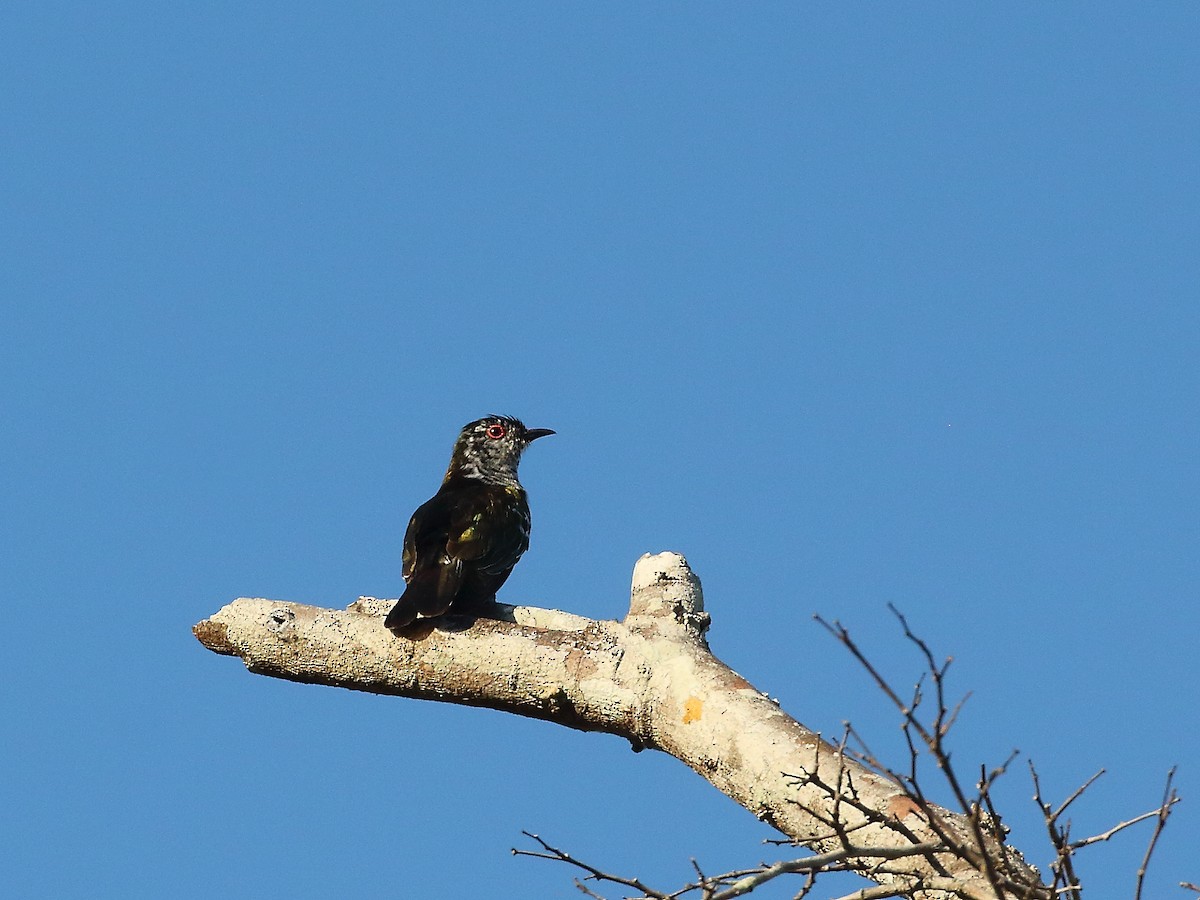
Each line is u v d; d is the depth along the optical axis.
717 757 12.77
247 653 14.93
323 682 14.88
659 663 13.55
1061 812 9.36
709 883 9.31
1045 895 9.45
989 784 9.01
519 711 14.20
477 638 14.30
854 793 10.07
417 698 14.67
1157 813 9.41
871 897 9.71
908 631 8.75
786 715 12.89
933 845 9.23
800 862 8.91
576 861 10.26
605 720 13.70
